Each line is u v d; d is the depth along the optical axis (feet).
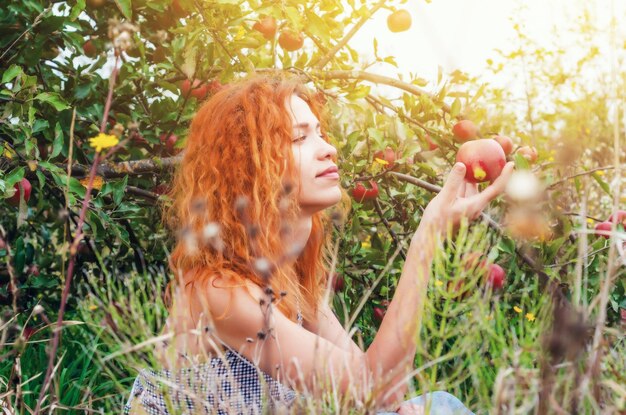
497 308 3.68
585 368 3.28
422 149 8.65
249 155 5.16
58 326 3.53
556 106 11.18
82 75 8.45
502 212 7.00
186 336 4.01
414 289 4.31
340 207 7.88
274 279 4.77
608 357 3.48
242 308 4.47
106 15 8.84
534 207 5.24
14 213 9.89
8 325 4.74
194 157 5.48
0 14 7.74
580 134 6.57
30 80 7.15
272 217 5.01
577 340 3.18
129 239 9.00
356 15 8.51
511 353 3.43
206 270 4.65
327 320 5.91
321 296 6.04
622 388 3.12
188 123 8.43
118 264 9.15
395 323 4.27
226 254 4.88
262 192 5.03
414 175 8.76
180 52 8.13
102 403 7.09
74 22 7.98
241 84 5.62
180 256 4.98
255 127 5.17
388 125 8.20
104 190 7.68
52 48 8.70
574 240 7.22
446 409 4.19
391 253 8.61
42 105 8.17
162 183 8.70
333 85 8.69
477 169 5.90
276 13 7.77
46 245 9.84
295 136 5.22
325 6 8.46
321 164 5.21
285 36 8.46
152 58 9.41
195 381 4.01
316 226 6.09
